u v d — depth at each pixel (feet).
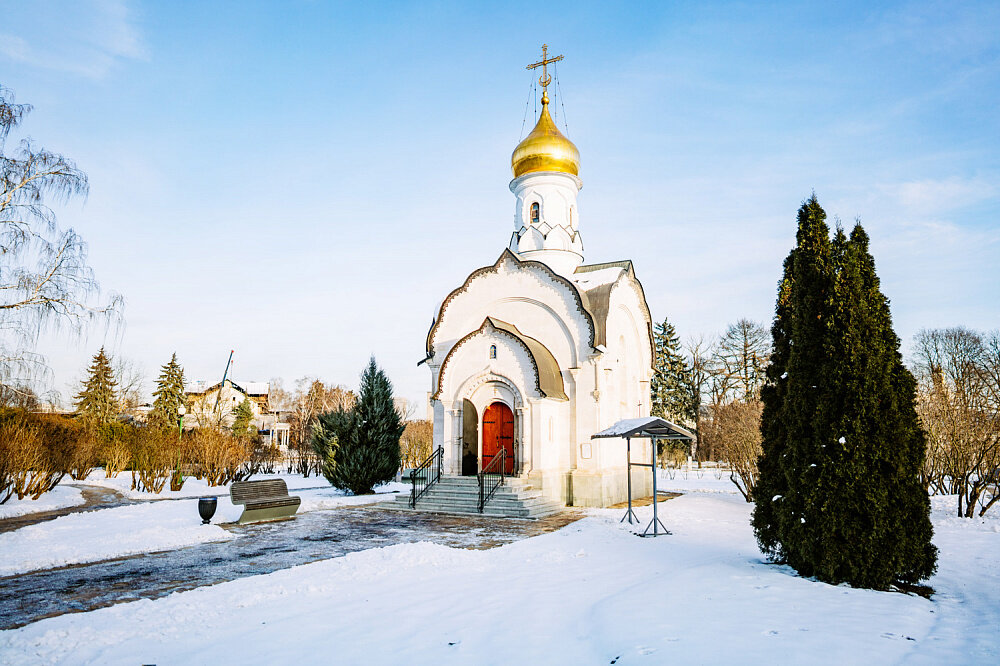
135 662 22.39
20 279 62.08
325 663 22.08
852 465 33.32
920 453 33.88
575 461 79.41
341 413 95.25
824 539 33.55
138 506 72.64
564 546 47.70
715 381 191.62
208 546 48.91
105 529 54.75
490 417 82.38
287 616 27.89
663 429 56.54
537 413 76.28
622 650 22.15
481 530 57.93
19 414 93.20
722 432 143.84
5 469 75.31
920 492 33.55
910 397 34.96
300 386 263.70
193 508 70.74
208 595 31.40
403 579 35.14
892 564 32.37
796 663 20.21
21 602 32.04
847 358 34.73
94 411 193.57
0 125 59.93
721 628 23.98
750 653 21.07
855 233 37.70
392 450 95.04
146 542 48.14
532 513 67.15
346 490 93.15
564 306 83.10
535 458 75.46
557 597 31.14
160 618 27.53
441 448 83.51
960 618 26.84
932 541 49.29
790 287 43.01
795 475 36.45
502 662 22.02
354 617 27.68
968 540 49.26
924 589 33.24
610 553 44.57
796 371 37.55
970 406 75.92
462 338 82.48
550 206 98.22
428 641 24.34
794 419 37.11
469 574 36.83
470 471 84.58
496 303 87.92
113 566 40.96
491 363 80.07
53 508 76.59
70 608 31.07
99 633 25.44
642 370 101.19
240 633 25.54
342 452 91.81
